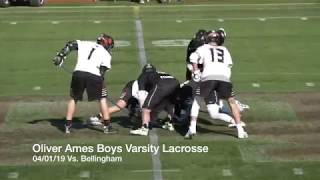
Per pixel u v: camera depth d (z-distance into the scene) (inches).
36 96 1870.1
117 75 2103.8
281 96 1852.9
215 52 1515.7
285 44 2517.2
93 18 2982.3
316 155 1435.8
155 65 2230.6
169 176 1331.2
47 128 1600.6
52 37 2625.5
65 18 2979.8
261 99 1823.3
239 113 1572.3
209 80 1503.4
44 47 2474.2
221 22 2891.2
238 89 1937.7
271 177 1325.0
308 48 2464.3
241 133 1528.1
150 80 1557.6
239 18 2972.4
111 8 3238.2
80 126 1616.6
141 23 2871.6
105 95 1557.6
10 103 1800.0
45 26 2815.0
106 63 1530.5
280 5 3312.0
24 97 1860.2
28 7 3316.9
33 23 2869.1
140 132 1550.2
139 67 2202.3
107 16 3026.6
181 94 1593.3
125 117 1689.2
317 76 2098.9
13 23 2869.1
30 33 2691.9
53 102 1809.8
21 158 1421.0
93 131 1582.2
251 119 1659.7
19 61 2283.5
